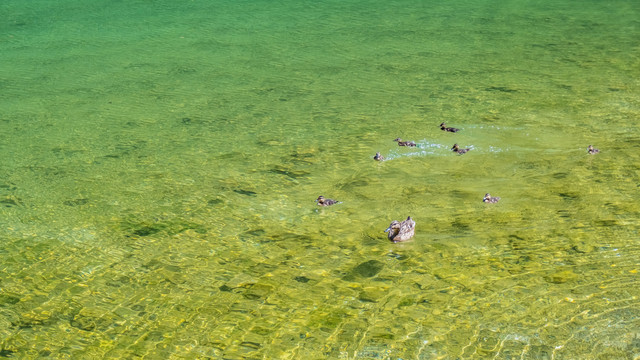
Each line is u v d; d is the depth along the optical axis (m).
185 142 20.59
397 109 23.05
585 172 16.81
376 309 11.30
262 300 11.78
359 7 39.88
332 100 24.38
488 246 13.17
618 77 25.64
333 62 29.30
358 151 19.30
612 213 14.24
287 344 10.48
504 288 11.60
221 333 10.88
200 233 14.56
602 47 30.19
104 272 13.00
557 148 18.78
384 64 28.73
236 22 36.84
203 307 11.65
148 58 30.56
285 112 23.23
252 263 13.13
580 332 10.22
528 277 11.88
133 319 11.38
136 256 13.62
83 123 22.56
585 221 13.95
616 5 38.94
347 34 33.91
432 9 39.00
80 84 27.03
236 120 22.56
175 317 11.38
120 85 26.83
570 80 25.53
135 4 41.44
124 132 21.62
